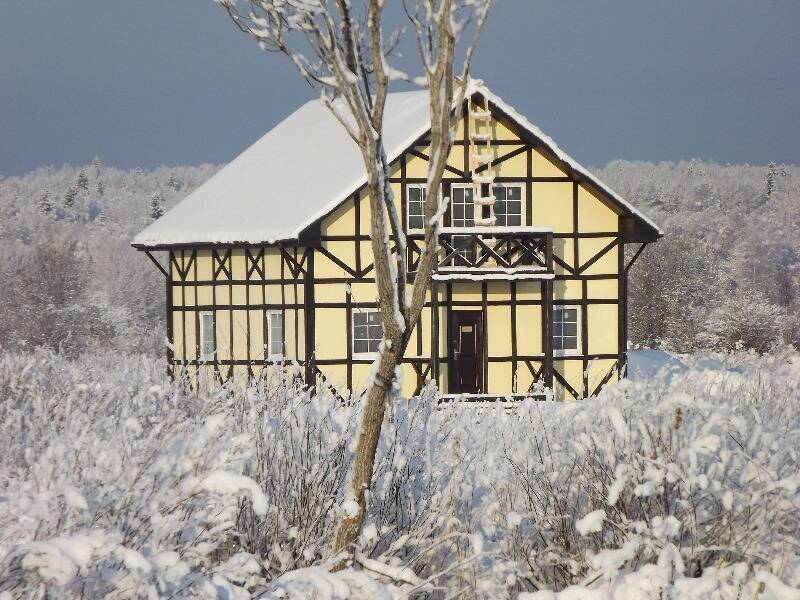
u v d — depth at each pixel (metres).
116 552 14.83
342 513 20.64
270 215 79.06
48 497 16.55
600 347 80.00
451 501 22.75
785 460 23.97
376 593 17.23
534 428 27.34
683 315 154.75
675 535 20.59
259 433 23.08
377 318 76.06
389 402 21.17
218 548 20.47
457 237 76.94
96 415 27.97
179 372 35.56
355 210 76.00
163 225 85.94
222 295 81.38
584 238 79.69
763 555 20.58
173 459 18.89
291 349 76.88
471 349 77.44
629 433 22.31
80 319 159.62
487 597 19.77
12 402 33.19
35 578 14.61
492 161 78.25
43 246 170.75
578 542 22.08
